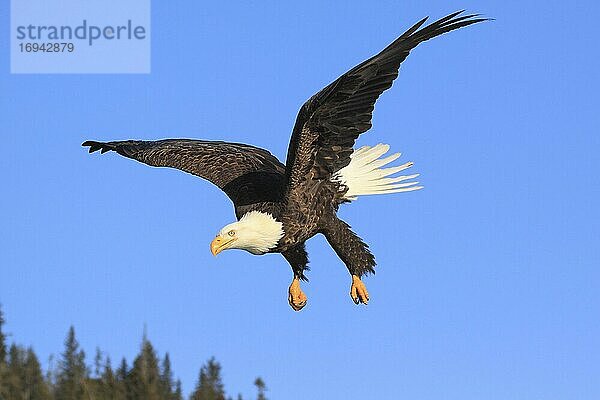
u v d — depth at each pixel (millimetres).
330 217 15078
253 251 14688
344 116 13953
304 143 14219
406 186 15773
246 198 15016
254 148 16281
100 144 16375
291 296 15539
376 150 16031
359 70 13367
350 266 15219
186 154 15930
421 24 12977
